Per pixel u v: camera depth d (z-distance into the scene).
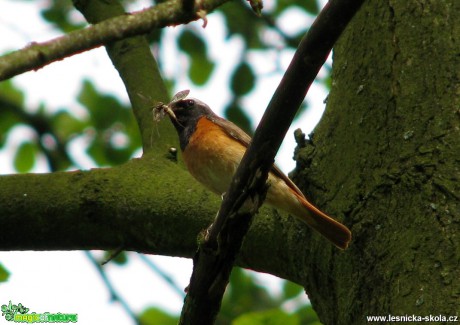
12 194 8.89
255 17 15.60
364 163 7.57
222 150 9.82
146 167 9.13
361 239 7.26
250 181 6.12
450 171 6.87
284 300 12.77
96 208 8.76
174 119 10.18
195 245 8.62
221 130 10.02
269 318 10.40
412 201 6.95
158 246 8.80
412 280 6.56
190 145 9.94
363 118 7.81
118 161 15.68
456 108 7.18
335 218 7.60
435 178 6.88
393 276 6.73
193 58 15.20
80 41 6.84
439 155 7.00
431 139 7.12
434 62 7.54
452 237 6.56
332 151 8.10
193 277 6.46
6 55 6.56
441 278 6.42
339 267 7.47
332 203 7.77
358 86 8.08
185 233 8.61
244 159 6.09
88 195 8.78
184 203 8.65
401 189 7.08
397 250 6.83
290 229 8.22
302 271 8.08
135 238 8.82
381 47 8.02
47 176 9.05
